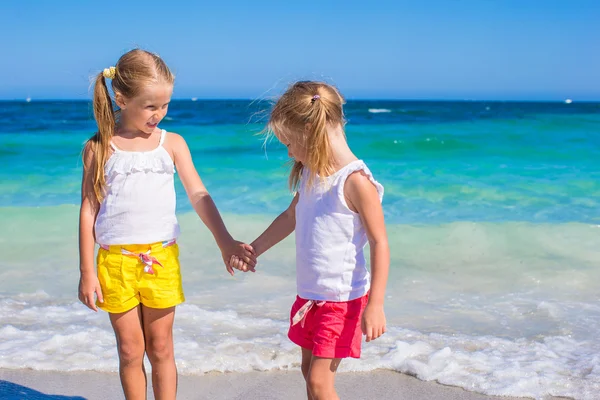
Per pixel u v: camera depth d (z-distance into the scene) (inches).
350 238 96.1
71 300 169.5
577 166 410.9
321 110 94.6
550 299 169.5
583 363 128.3
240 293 174.7
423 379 123.7
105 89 104.5
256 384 122.9
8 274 190.1
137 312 105.2
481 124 737.6
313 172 96.5
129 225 102.7
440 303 167.6
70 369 127.9
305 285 98.2
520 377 122.2
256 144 537.0
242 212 270.8
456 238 227.5
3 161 434.9
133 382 105.4
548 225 244.2
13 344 138.1
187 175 111.9
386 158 462.9
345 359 130.8
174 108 1814.7
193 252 211.2
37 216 258.2
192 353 133.4
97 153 103.7
